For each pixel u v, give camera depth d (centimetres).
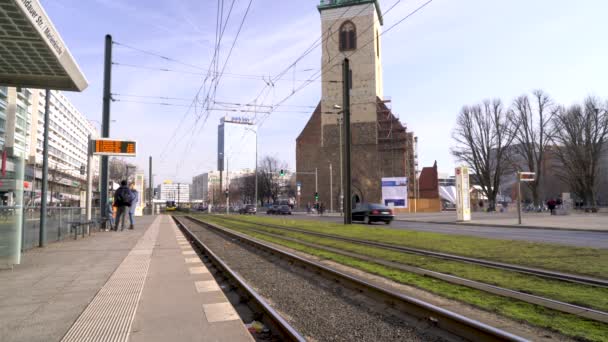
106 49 2088
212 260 1085
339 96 6391
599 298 609
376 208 2836
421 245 1312
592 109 4831
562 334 462
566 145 5053
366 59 6266
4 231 875
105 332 464
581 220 2889
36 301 601
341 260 1047
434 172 8231
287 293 729
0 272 840
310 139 6819
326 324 545
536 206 5300
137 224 2606
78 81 1016
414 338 488
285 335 489
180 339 442
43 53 854
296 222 2905
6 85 966
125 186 1925
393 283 763
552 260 952
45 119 1262
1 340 434
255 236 1789
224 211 8369
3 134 927
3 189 898
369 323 546
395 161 6181
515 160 5591
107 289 684
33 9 708
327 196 6419
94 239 1527
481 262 948
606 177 5738
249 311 625
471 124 5762
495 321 517
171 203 8731
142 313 541
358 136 6262
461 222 2922
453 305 596
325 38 6356
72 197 7888
